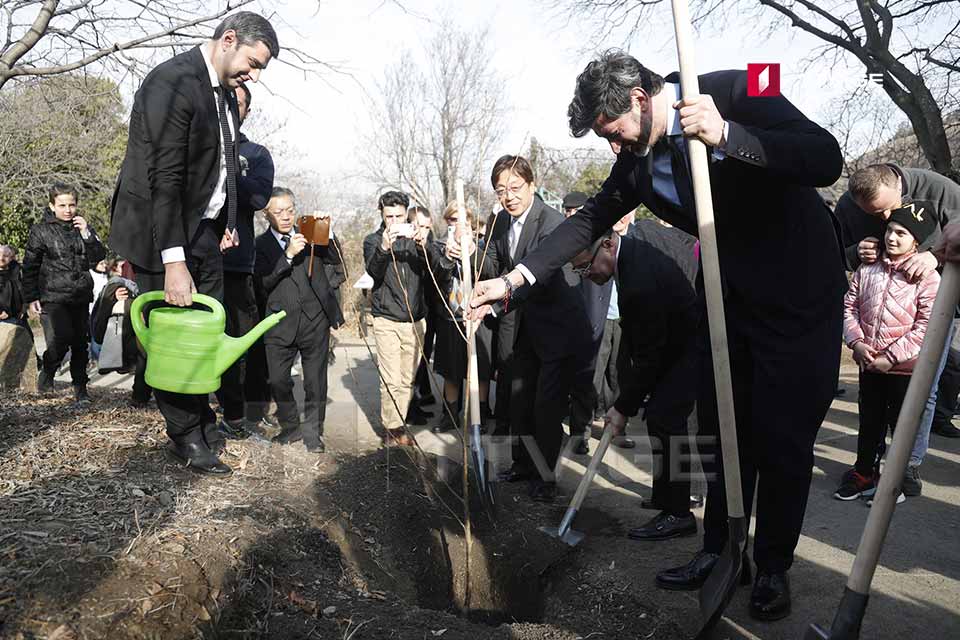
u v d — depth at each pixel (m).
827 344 2.52
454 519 3.46
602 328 4.32
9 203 11.86
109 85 6.46
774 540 2.61
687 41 2.24
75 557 2.19
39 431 3.43
